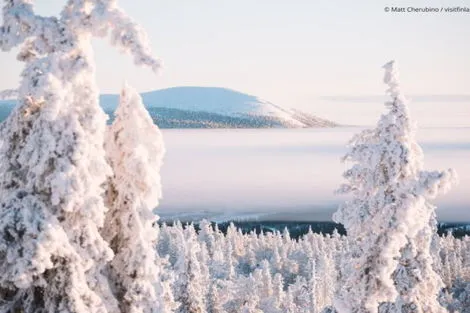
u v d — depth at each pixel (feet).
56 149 33.09
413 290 59.21
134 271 37.73
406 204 53.52
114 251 38.45
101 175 34.47
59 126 33.47
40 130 33.42
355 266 56.08
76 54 35.42
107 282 36.50
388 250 54.13
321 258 325.21
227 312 169.58
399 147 54.75
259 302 225.35
